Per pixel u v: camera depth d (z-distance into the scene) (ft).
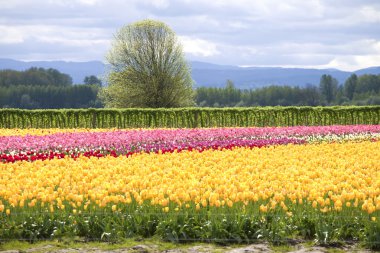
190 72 295.07
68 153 99.45
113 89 290.15
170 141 115.03
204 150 95.14
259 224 51.11
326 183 61.11
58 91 644.69
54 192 54.54
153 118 198.90
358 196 53.42
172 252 47.06
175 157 87.86
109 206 53.57
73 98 644.69
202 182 62.08
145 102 286.46
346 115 197.16
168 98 287.07
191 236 51.11
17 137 112.47
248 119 200.03
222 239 50.01
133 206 53.47
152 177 66.28
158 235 51.39
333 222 51.08
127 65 290.15
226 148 102.94
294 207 53.98
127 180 64.75
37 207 54.44
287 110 198.39
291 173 70.38
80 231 52.21
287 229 51.37
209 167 76.33
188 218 52.03
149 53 288.71
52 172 68.08
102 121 198.29
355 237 50.60
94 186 62.18
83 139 107.34
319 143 119.85
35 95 643.04
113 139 109.09
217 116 199.72
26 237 51.60
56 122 199.21
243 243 50.01
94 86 650.84
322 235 49.88
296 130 135.95
